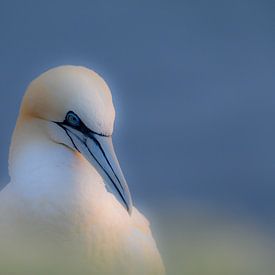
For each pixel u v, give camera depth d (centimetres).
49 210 1124
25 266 1098
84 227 1134
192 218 1165
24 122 1176
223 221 1154
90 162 1156
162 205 1351
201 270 1041
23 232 1123
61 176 1142
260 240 1120
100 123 1147
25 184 1138
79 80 1150
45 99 1156
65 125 1156
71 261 1128
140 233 1213
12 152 1184
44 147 1162
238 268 1045
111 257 1153
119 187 1156
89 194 1147
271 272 1052
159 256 1224
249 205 1862
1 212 1138
